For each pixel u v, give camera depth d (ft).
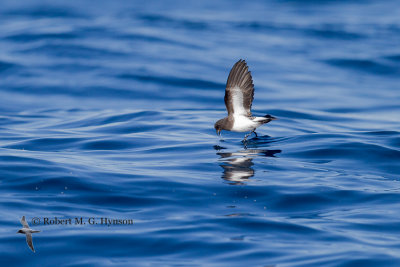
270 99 81.51
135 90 84.69
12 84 86.48
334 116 71.46
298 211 35.09
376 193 37.99
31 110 75.25
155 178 40.52
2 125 64.49
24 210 34.12
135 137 55.67
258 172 42.80
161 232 31.09
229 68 95.81
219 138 55.77
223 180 40.63
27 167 41.63
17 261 27.89
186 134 57.57
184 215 33.96
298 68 97.66
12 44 104.47
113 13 142.61
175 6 155.94
